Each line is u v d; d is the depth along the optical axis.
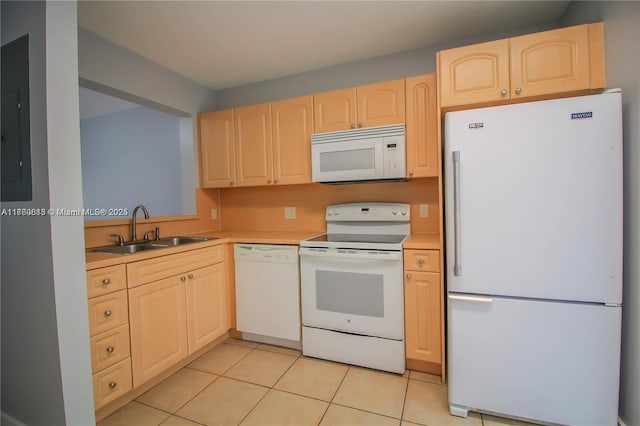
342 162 2.26
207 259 2.26
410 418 1.58
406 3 1.81
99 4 1.73
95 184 4.30
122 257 1.64
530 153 1.45
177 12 1.83
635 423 1.35
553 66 1.58
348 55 2.46
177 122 3.56
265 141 2.62
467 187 1.55
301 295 2.25
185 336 2.04
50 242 1.25
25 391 1.42
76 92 1.32
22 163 1.32
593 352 1.40
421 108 2.09
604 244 1.37
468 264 1.57
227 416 1.61
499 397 1.54
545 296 1.46
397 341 1.95
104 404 1.54
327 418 1.58
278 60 2.51
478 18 1.98
